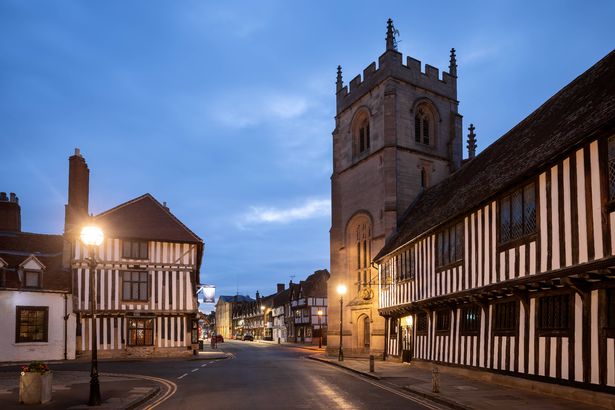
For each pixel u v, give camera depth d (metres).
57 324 28.97
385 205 33.41
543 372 13.57
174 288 31.73
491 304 16.84
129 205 31.72
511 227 15.42
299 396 14.15
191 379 19.06
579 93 16.62
